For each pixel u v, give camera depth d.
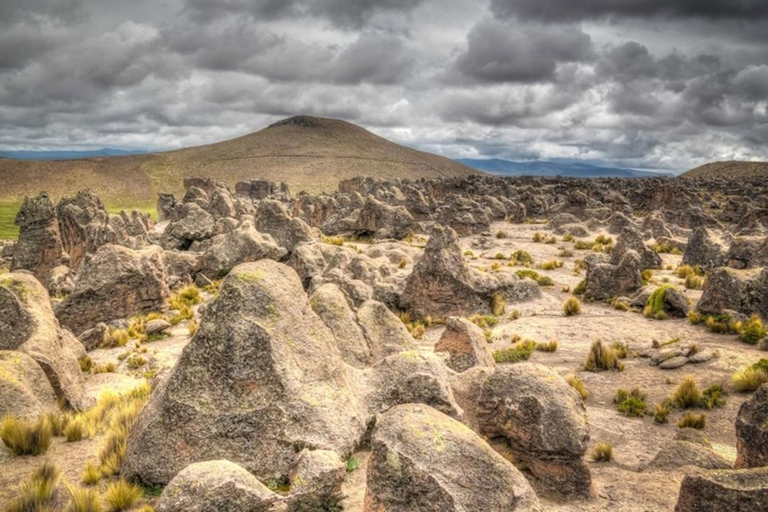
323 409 11.16
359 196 76.25
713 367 20.19
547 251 50.84
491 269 43.22
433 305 30.89
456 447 7.79
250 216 58.09
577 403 11.30
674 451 12.75
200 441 10.60
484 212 64.88
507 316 30.36
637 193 92.50
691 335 24.91
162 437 10.67
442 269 30.81
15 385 13.66
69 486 10.08
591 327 27.20
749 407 11.22
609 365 21.23
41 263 48.31
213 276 41.97
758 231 46.88
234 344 11.09
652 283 34.94
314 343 12.08
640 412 17.08
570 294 35.00
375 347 18.55
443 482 7.39
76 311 29.95
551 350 23.84
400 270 39.66
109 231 48.16
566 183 129.88
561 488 10.69
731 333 24.64
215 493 8.17
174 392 10.94
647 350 22.69
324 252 42.09
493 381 11.94
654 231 56.44
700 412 16.92
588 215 70.75
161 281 33.31
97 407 15.79
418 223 66.75
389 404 12.56
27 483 10.00
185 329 29.75
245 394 10.91
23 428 12.12
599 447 13.98
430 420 8.23
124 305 31.34
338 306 17.95
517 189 104.94
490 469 7.63
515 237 59.75
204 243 49.44
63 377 16.70
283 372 11.10
